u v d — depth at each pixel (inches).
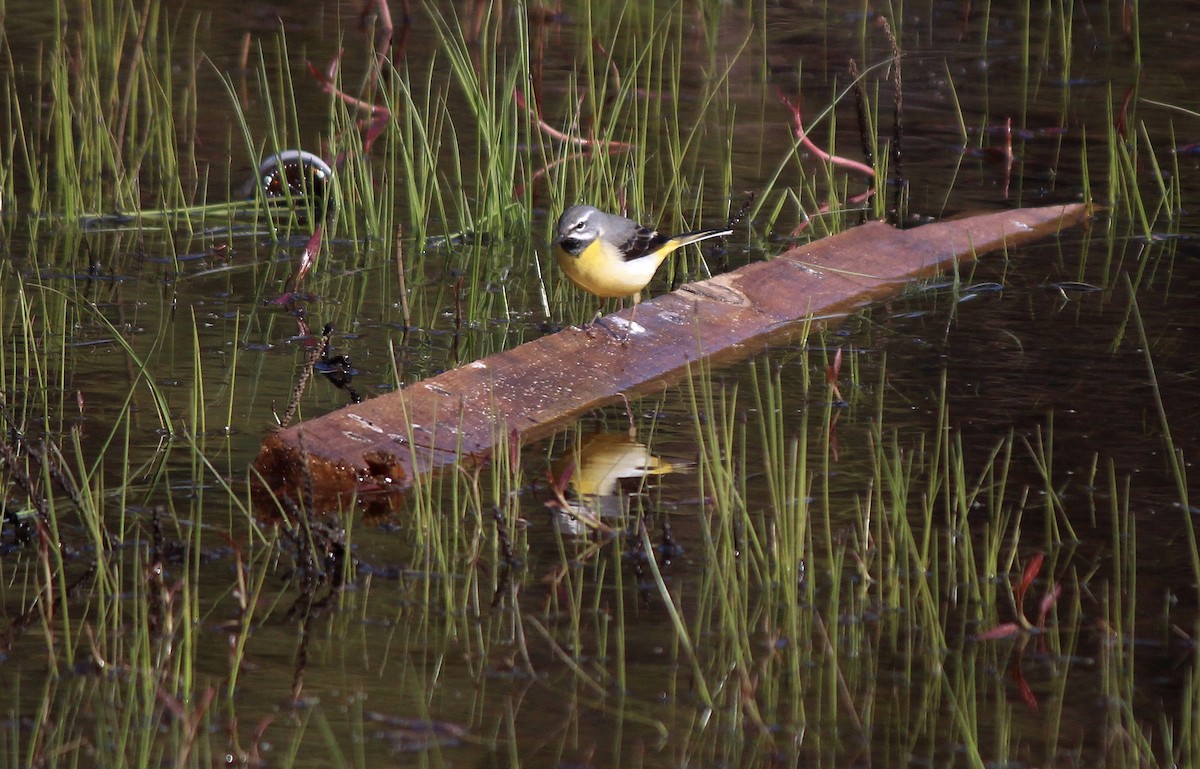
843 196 748.6
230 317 592.1
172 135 772.6
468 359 552.4
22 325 567.2
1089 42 1047.0
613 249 530.3
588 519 412.2
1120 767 300.4
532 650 344.2
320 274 658.8
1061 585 377.7
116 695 319.6
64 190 727.7
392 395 475.8
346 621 355.6
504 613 361.4
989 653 347.3
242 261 673.0
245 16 1071.0
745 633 343.9
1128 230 714.2
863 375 532.1
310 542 380.8
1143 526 406.9
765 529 399.2
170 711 313.1
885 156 741.3
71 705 315.0
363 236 723.4
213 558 385.1
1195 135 847.7
